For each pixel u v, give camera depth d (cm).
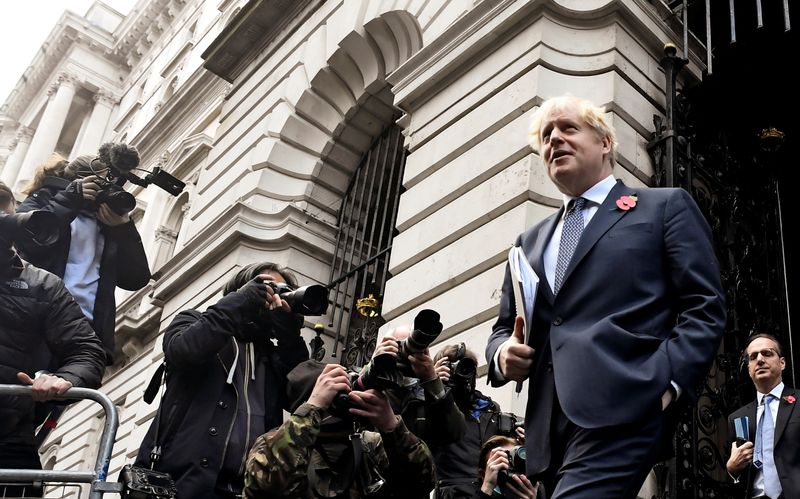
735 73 673
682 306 243
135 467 337
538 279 262
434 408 315
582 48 667
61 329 426
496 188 637
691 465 501
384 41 977
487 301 590
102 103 3269
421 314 288
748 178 681
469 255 631
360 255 962
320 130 1102
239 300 362
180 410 359
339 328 909
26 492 395
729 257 619
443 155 720
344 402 286
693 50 719
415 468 292
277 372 384
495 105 684
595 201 270
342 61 1057
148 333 1758
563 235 270
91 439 1780
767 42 649
